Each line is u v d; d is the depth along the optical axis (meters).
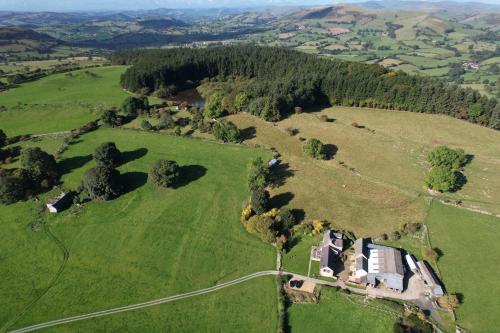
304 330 66.44
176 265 81.56
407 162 120.31
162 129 146.62
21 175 103.69
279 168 117.81
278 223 89.38
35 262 82.81
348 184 108.44
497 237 86.50
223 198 103.31
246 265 81.25
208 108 158.38
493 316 67.25
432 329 64.56
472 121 154.62
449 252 82.31
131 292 75.19
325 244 82.75
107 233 91.00
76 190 105.62
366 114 164.62
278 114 155.25
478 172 114.25
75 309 71.62
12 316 70.31
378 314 68.25
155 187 107.94
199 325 68.00
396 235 86.75
